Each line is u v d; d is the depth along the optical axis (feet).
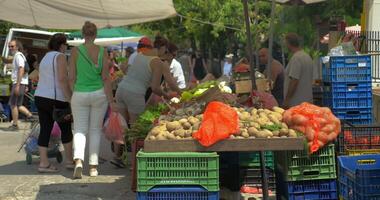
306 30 66.85
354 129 21.47
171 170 18.54
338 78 31.78
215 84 27.17
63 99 29.32
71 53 28.27
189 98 25.49
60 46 30.01
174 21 121.29
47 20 44.19
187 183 18.53
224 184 23.67
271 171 25.11
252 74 25.22
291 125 20.40
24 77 50.39
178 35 124.88
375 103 35.17
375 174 17.81
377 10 41.16
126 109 30.73
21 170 30.83
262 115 20.66
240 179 24.39
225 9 102.94
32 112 51.29
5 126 52.13
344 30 45.70
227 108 19.53
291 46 30.50
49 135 30.09
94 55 28.04
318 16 66.03
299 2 37.50
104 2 40.42
